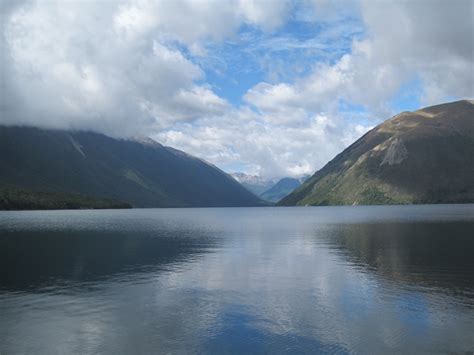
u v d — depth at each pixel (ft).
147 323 114.11
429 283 156.04
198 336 104.32
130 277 174.91
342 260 213.87
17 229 438.81
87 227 479.82
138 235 376.89
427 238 301.22
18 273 185.47
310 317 117.60
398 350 94.73
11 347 99.45
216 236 365.61
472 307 125.18
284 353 93.61
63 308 128.88
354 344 98.27
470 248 242.37
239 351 95.04
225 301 135.23
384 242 286.05
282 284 158.92
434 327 108.47
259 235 372.58
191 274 180.86
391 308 124.98
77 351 96.78
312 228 449.48
